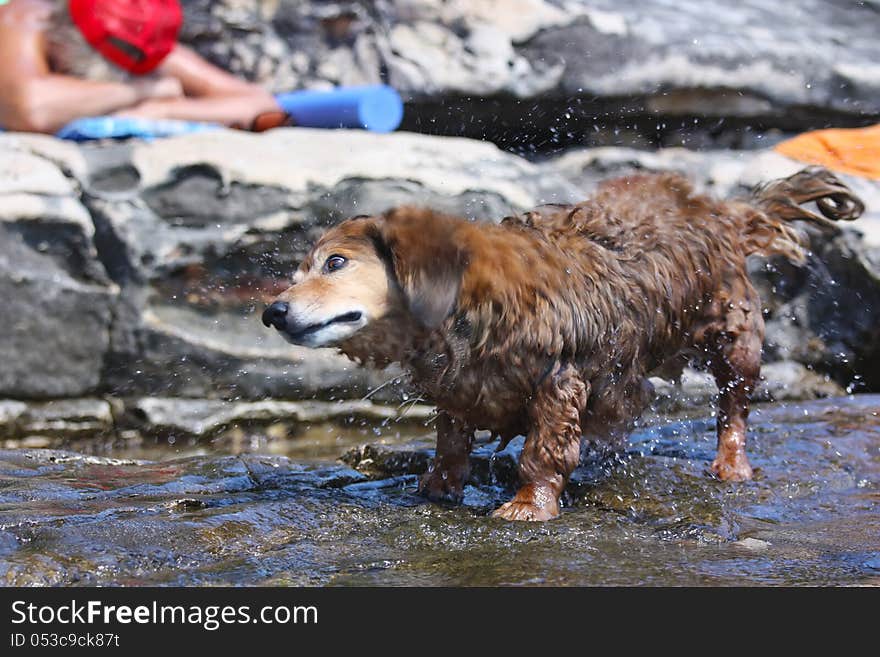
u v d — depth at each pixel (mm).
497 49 12188
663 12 13414
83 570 5164
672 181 7801
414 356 6348
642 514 6488
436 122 12617
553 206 7328
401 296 6230
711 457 7879
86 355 9547
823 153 12664
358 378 10188
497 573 5316
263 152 10117
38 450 8211
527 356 6246
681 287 7176
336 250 6223
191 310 9859
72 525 5715
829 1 14680
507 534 5973
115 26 10625
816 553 5734
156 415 9609
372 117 11383
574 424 6398
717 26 13414
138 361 9641
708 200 7820
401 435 10227
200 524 5797
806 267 11445
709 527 6156
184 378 9766
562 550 5711
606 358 6621
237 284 9992
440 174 10477
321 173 10141
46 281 9367
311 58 12500
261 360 9938
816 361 11469
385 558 5531
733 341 7520
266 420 9938
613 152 12586
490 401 6398
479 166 10734
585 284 6504
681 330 7312
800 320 11492
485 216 10500
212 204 9867
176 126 10633
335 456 9180
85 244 9461
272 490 6980
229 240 9883
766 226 7969
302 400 10086
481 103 12336
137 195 9734
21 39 10391
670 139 13391
